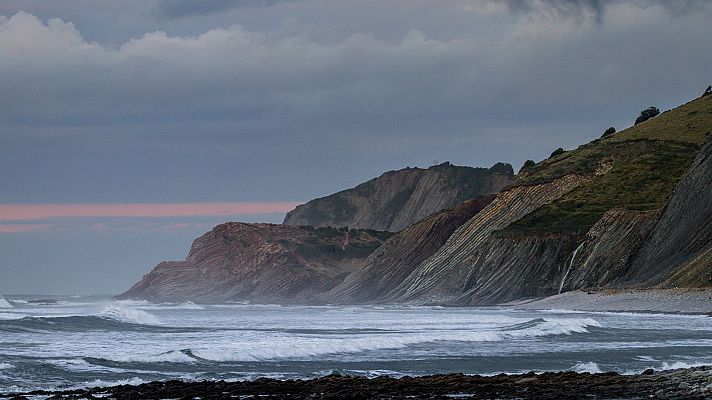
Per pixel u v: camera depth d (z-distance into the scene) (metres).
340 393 56.31
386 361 81.94
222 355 80.94
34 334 105.50
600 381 61.00
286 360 82.00
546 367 77.50
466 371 74.75
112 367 72.81
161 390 58.41
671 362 79.69
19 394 57.09
